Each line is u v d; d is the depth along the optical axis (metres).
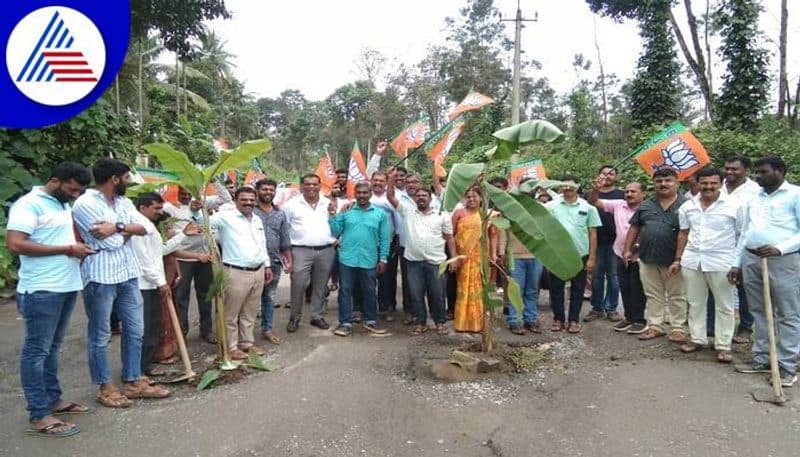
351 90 39.62
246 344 5.44
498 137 4.63
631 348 5.48
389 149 29.42
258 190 6.00
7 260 7.38
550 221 4.76
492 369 4.85
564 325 6.33
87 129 9.26
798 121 16.03
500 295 7.68
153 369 4.84
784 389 4.31
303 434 3.72
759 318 4.62
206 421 3.88
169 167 4.48
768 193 4.51
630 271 6.06
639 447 3.54
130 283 4.21
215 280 4.68
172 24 15.36
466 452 3.53
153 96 24.97
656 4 16.19
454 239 6.14
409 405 4.18
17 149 8.54
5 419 3.87
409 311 6.81
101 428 3.76
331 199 7.52
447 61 26.28
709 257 4.95
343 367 4.99
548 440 3.66
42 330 3.59
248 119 42.22
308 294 7.98
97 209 3.99
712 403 4.11
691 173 5.89
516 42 17.80
